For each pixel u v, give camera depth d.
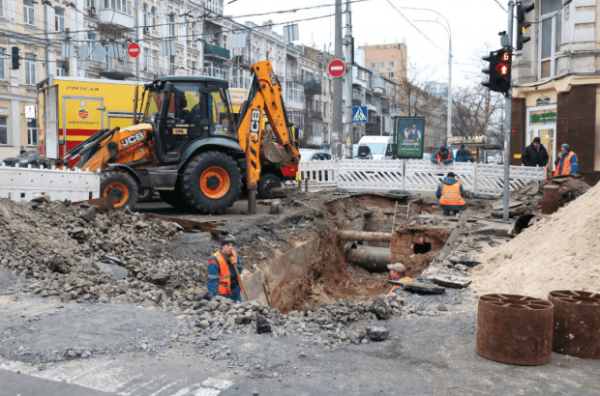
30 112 32.09
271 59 54.97
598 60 18.67
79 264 7.93
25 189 11.02
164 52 28.47
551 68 20.28
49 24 33.06
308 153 25.30
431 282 7.89
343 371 4.55
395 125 21.73
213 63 47.03
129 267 8.47
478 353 4.99
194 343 5.15
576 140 19.02
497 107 47.88
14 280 7.11
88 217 9.83
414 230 13.65
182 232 10.52
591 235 6.98
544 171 17.97
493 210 13.55
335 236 15.08
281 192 16.95
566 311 4.99
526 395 4.13
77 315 5.88
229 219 12.79
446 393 4.14
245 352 4.93
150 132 12.92
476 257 9.06
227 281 7.36
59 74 34.34
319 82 65.31
